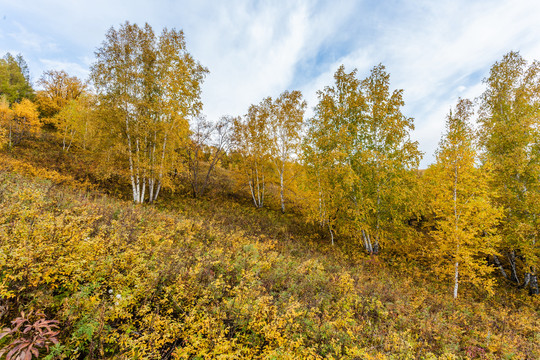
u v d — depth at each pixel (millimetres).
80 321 3289
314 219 16891
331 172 15352
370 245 14914
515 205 13195
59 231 4703
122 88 15336
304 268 8398
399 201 13484
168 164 17328
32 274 3391
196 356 3500
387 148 14344
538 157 12727
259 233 13992
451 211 11742
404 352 4828
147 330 3582
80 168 18391
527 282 13844
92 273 4344
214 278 6164
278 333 4078
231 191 23953
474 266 11039
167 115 16375
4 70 35094
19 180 10289
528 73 14266
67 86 37625
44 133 28531
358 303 7234
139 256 5676
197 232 10141
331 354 4246
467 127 14672
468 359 5496
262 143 21078
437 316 7508
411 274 12812
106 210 8906
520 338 7090
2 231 4258
